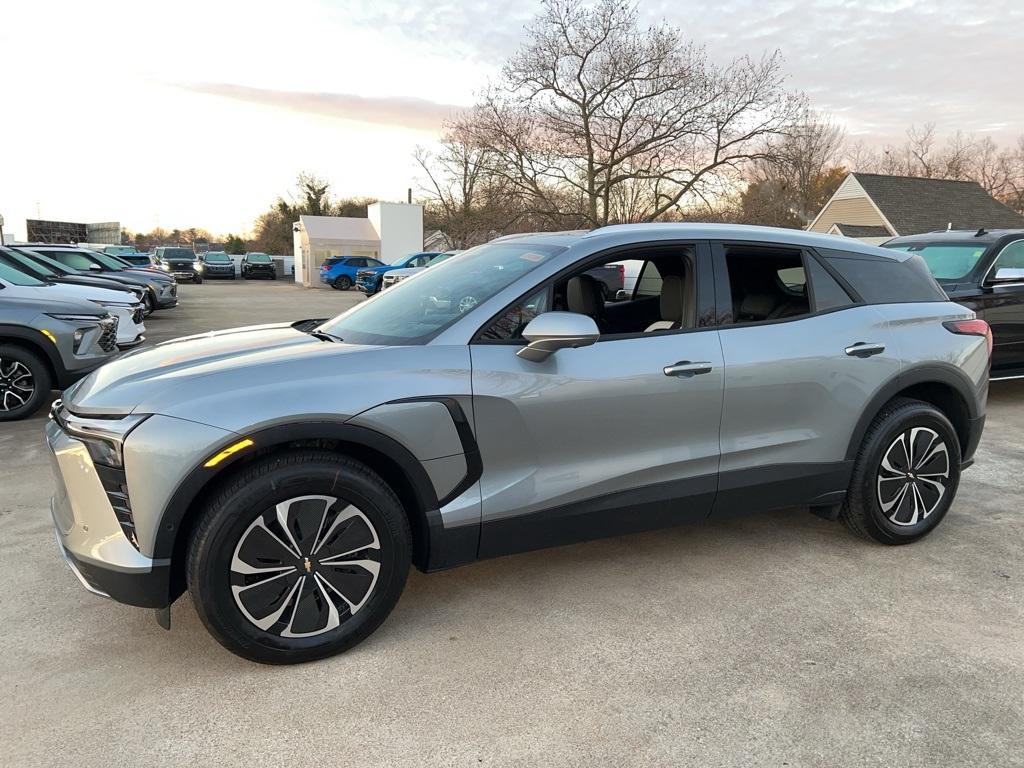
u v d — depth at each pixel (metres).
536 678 2.48
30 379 6.20
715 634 2.78
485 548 2.77
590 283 3.54
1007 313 6.68
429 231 42.28
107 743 2.13
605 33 25.05
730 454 3.13
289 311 19.06
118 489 2.35
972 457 3.83
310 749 2.12
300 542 2.45
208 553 2.33
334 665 2.55
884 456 3.44
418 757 2.09
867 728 2.23
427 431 2.57
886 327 3.43
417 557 2.78
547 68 25.31
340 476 2.46
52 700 2.33
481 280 3.06
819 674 2.52
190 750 2.11
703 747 2.15
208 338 3.21
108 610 2.92
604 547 3.59
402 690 2.41
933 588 3.17
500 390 2.68
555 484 2.83
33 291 6.64
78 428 2.39
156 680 2.45
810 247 3.41
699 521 3.21
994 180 56.41
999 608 3.00
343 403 2.44
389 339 2.79
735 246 3.23
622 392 2.87
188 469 2.29
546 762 2.08
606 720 2.26
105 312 6.67
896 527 3.54
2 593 3.05
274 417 2.35
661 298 3.37
